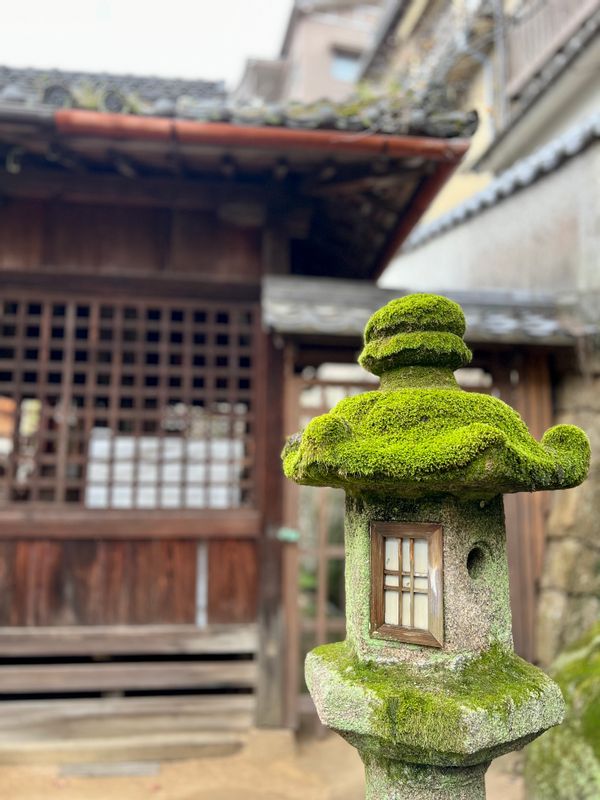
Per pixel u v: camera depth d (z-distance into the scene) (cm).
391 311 180
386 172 414
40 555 412
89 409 430
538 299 481
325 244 571
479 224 720
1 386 427
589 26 612
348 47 1822
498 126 895
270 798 357
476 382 704
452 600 165
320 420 161
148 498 439
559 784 287
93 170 430
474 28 920
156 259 453
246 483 436
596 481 431
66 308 441
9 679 404
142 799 353
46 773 382
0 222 444
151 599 418
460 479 144
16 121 360
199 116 366
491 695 154
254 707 416
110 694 417
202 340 576
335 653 189
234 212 457
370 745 164
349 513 191
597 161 498
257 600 426
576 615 423
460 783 165
